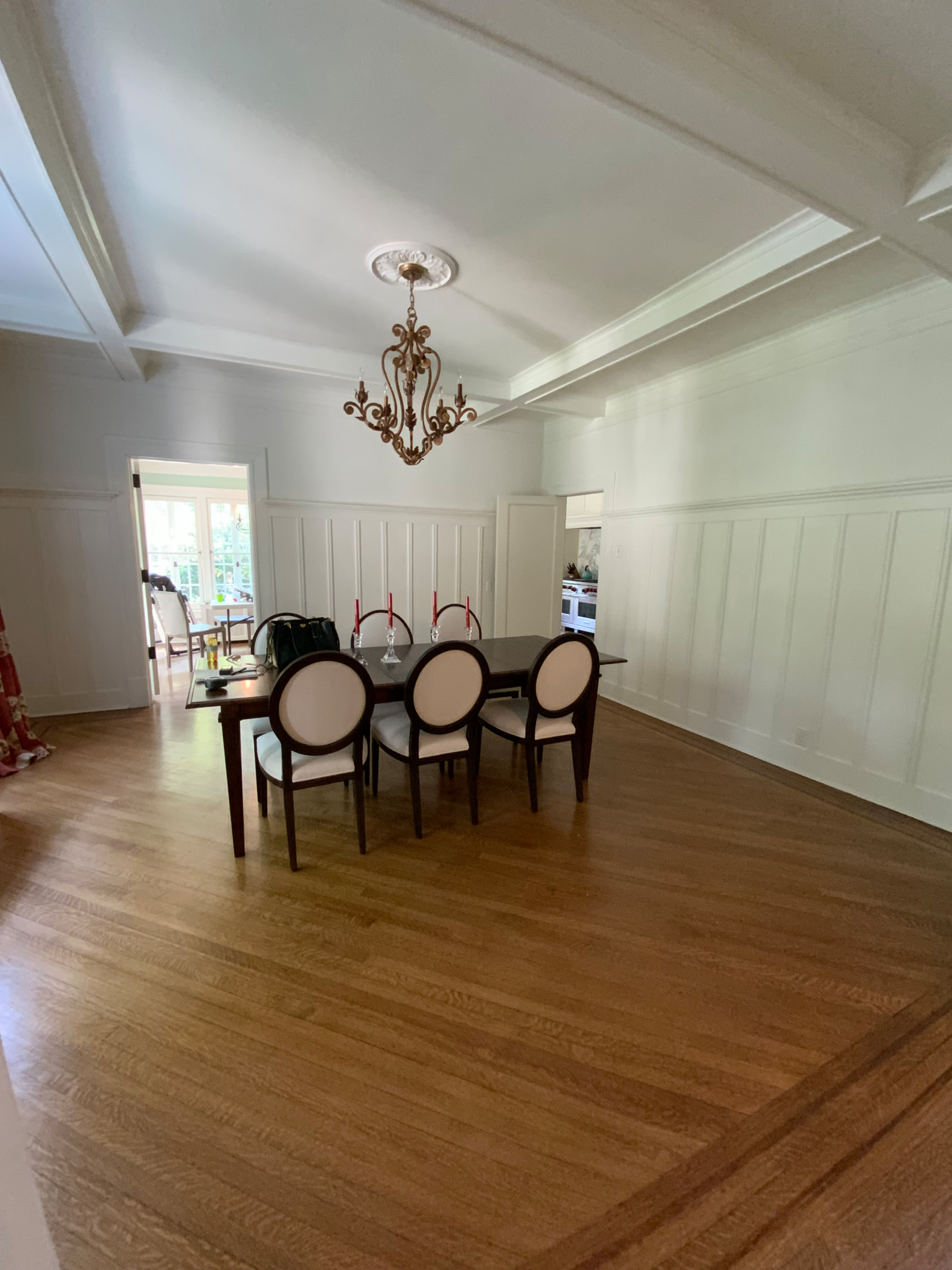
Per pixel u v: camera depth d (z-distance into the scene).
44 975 1.78
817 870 2.44
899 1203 1.20
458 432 5.50
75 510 4.21
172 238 2.40
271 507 4.82
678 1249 1.11
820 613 3.26
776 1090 1.45
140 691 4.58
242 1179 1.22
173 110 1.69
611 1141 1.32
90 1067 1.47
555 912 2.13
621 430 4.78
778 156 1.63
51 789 3.13
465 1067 1.50
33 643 4.21
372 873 2.37
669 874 2.39
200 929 2.01
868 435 2.96
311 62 1.51
